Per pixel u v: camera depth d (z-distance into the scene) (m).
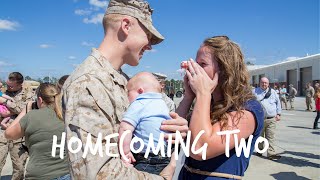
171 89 24.41
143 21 1.98
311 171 7.56
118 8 1.96
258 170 7.64
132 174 1.70
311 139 12.06
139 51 2.02
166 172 1.94
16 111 4.96
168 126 2.07
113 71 1.90
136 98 2.15
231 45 2.16
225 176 2.05
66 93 1.74
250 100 2.13
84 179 1.60
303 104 34.22
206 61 2.16
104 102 1.70
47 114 3.26
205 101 2.05
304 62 51.16
